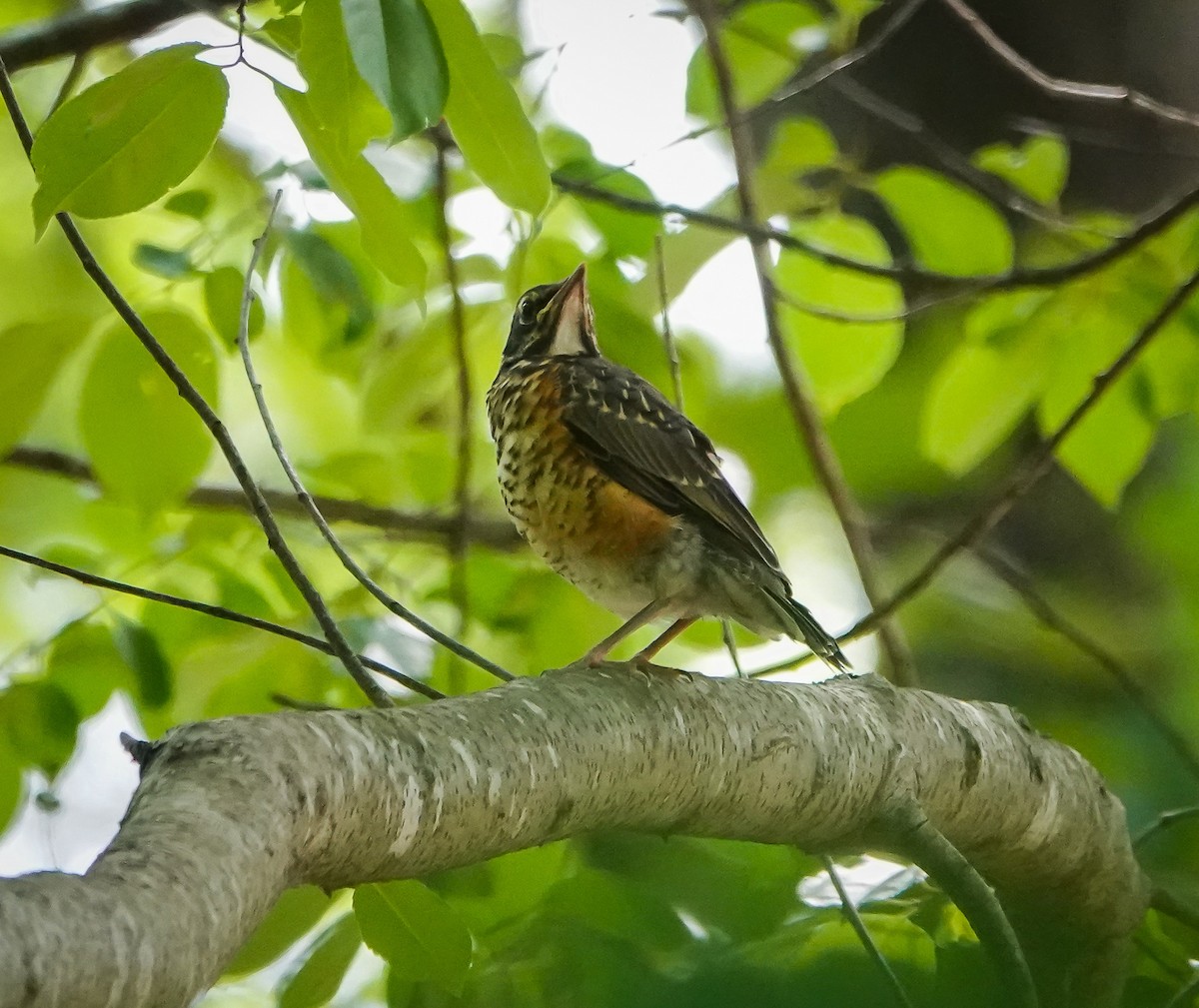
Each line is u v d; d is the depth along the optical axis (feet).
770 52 37.40
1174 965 26.99
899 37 44.68
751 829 22.84
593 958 21.43
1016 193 35.68
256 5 33.65
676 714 21.48
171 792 14.96
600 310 33.86
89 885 12.92
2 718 27.76
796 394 34.91
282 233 30.45
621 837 23.89
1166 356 33.19
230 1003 28.25
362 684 22.43
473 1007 21.95
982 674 44.65
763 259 34.42
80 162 19.42
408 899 20.92
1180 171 43.62
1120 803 27.96
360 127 20.18
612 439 30.09
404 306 36.42
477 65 19.81
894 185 34.40
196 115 19.56
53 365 27.37
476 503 38.01
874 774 23.75
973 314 34.19
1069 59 44.37
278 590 32.04
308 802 15.89
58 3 39.73
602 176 33.17
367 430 35.06
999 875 27.22
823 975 18.20
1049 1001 27.30
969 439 34.09
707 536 29.71
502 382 32.73
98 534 33.12
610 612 34.30
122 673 28.89
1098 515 45.83
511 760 18.80
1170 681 42.60
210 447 27.63
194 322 27.61
